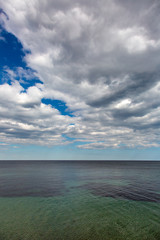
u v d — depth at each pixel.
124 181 34.28
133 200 18.44
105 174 50.50
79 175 47.12
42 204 16.80
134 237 10.07
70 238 9.90
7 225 11.68
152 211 14.68
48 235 10.25
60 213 14.11
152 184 30.25
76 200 18.38
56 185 28.67
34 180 35.56
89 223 12.07
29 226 11.51
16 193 21.94
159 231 10.88
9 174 50.00
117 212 14.41
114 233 10.58
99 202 17.58
